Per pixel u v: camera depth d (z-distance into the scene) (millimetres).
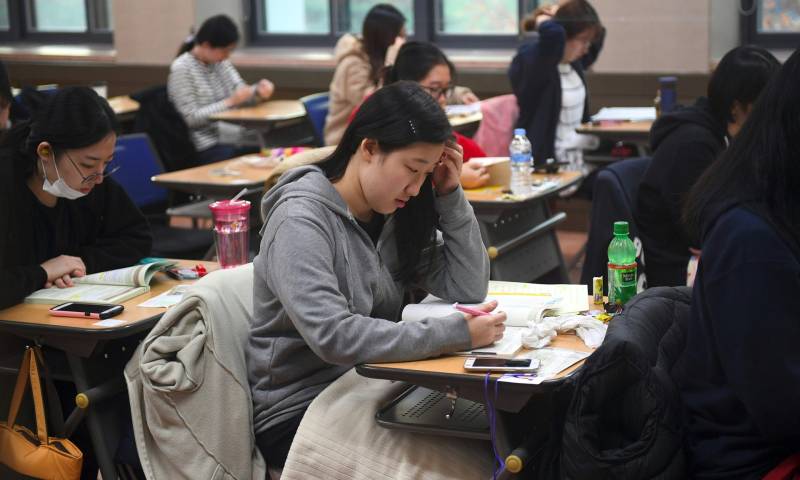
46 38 8586
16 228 2605
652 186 3168
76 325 2379
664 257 3197
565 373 1931
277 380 2262
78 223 2773
